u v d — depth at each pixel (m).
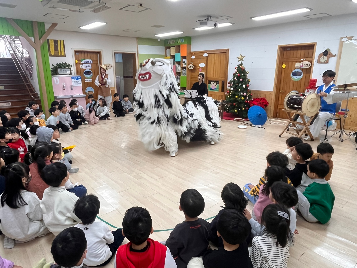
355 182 3.19
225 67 8.09
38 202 2.08
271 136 5.38
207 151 4.47
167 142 4.11
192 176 3.42
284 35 6.55
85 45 8.30
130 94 10.48
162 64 3.88
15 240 2.13
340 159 3.96
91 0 4.29
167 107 3.98
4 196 1.95
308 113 4.68
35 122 4.64
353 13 5.34
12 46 8.40
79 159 4.07
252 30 7.19
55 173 1.91
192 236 1.67
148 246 1.37
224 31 7.87
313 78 6.23
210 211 2.57
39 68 6.56
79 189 2.54
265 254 1.54
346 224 2.36
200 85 6.27
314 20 5.95
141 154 4.32
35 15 5.58
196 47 8.95
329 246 2.07
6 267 1.59
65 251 1.20
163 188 3.08
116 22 6.44
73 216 1.96
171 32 8.09
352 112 5.58
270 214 1.53
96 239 1.76
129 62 10.10
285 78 6.90
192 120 4.36
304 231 2.26
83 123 6.64
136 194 2.93
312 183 2.37
